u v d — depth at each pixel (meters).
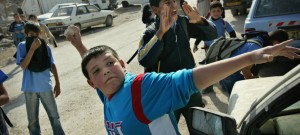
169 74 1.41
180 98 1.35
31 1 24.91
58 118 4.24
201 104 2.91
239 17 13.16
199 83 1.31
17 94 7.30
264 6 5.22
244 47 3.28
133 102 1.41
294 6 5.00
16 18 10.48
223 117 1.34
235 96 2.27
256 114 1.42
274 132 1.71
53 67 4.25
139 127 1.42
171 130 1.44
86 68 1.50
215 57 3.42
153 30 2.86
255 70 3.38
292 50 1.24
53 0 25.19
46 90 4.09
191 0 19.88
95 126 4.98
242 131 1.49
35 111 4.22
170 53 2.87
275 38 3.31
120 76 1.48
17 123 5.60
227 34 5.24
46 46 4.11
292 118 1.71
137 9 24.62
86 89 6.83
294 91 1.21
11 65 10.84
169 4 2.77
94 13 17.06
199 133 1.50
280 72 3.30
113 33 15.07
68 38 2.33
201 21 2.97
